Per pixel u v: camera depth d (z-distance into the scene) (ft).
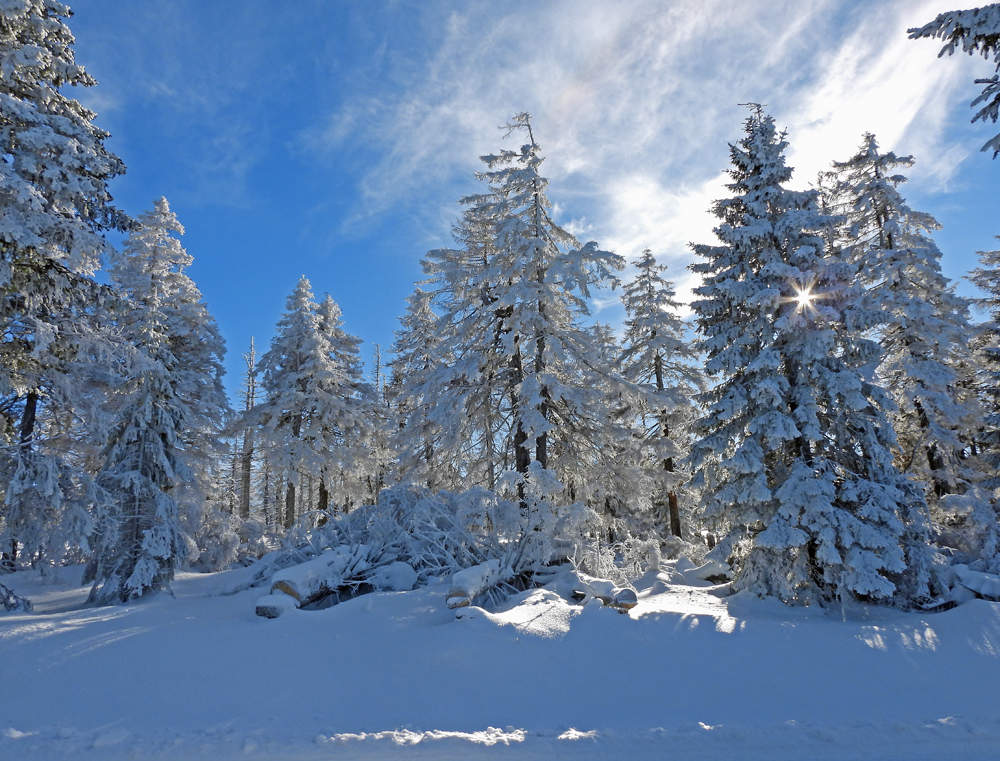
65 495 34.19
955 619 28.27
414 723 17.43
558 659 23.02
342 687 20.27
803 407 38.73
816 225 40.91
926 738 16.31
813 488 35.50
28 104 35.60
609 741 16.05
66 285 36.70
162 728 17.10
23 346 37.68
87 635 25.43
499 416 55.11
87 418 38.11
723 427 43.19
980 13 26.37
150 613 30.78
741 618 29.40
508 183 52.29
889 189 59.11
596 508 59.77
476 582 30.63
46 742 16.12
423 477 55.57
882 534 34.50
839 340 40.88
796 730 16.85
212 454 71.82
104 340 38.09
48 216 33.83
